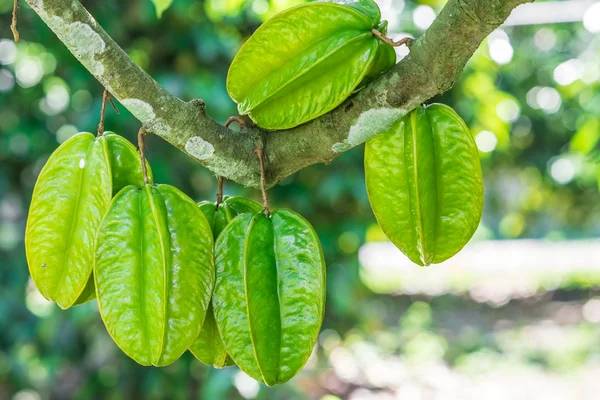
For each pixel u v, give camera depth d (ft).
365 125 6.04
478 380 28.02
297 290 5.81
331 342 20.80
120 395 16.70
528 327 38.06
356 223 16.47
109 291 5.64
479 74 16.34
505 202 44.70
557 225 54.03
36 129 15.89
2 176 16.08
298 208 15.70
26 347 18.83
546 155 35.37
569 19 20.15
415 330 34.94
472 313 41.81
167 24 14.60
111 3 14.32
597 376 27.86
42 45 14.94
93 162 5.99
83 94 15.40
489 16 5.22
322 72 5.99
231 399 15.84
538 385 27.20
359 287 18.56
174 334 5.67
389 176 6.19
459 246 6.35
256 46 6.12
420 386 27.17
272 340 5.73
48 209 6.03
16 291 16.47
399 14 13.88
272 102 6.23
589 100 19.66
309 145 6.27
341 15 5.91
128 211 5.74
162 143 14.74
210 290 5.81
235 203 6.55
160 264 5.60
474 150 6.16
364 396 25.99
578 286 46.44
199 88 13.78
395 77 5.79
